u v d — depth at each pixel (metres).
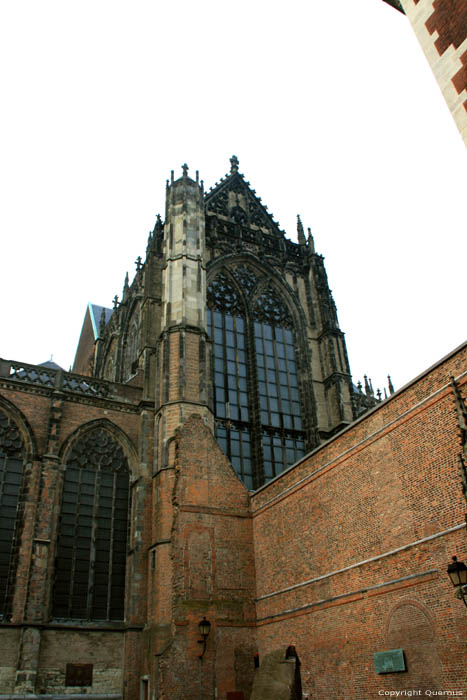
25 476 45.56
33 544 42.81
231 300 63.47
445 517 26.61
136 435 51.38
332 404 60.84
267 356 62.28
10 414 47.47
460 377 27.27
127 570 45.91
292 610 35.88
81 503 46.97
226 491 43.34
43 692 39.38
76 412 49.72
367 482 31.83
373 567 30.08
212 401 56.59
